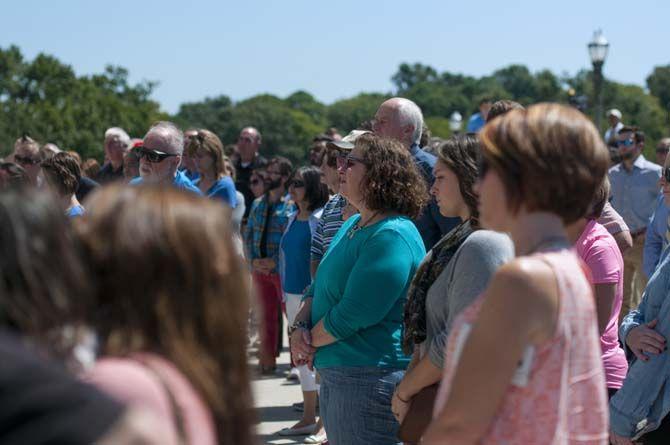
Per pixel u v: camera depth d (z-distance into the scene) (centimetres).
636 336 340
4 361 128
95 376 155
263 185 962
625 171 971
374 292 363
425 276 322
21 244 152
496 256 290
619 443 347
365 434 371
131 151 799
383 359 370
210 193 736
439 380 307
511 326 187
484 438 192
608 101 11106
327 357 378
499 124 204
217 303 174
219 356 175
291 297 718
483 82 16162
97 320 169
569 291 193
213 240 175
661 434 340
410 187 378
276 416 689
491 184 204
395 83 17025
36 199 158
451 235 323
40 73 7856
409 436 310
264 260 820
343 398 374
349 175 381
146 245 170
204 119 12231
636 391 339
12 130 7081
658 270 348
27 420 125
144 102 8425
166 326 169
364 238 375
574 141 198
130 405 140
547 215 200
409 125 502
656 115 11288
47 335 152
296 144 12169
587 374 198
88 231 173
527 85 15588
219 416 173
